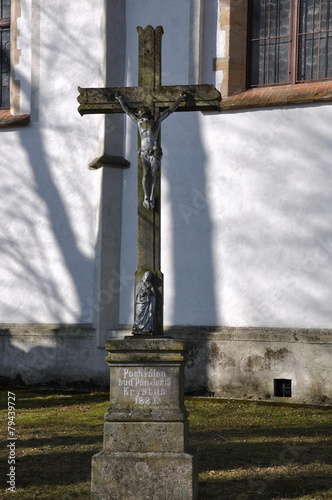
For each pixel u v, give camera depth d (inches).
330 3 534.6
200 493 278.4
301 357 498.3
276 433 396.2
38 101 594.2
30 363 581.0
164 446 267.1
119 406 272.5
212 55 548.7
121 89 299.7
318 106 509.0
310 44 539.8
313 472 310.0
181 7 552.7
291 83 542.0
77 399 521.0
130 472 266.2
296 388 498.3
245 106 525.7
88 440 374.3
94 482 268.1
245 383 514.3
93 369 559.8
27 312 588.4
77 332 566.3
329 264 498.6
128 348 273.0
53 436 385.7
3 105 628.4
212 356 524.7
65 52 588.4
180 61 550.3
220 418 444.5
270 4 551.2
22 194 595.2
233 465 321.4
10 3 626.8
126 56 572.4
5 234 598.2
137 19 568.7
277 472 309.6
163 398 271.0
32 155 593.3
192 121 543.8
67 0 589.6
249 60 554.3
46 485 291.7
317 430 405.4
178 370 271.1
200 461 328.2
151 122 291.6
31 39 600.4
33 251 589.0
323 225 502.3
